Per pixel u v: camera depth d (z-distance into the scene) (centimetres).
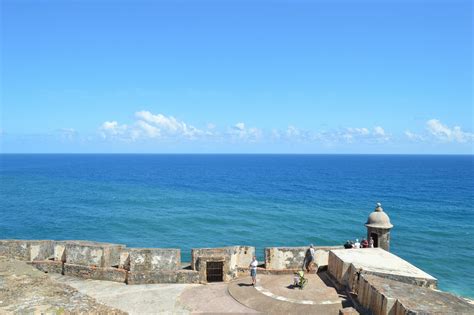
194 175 15975
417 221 6238
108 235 5091
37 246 2225
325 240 4925
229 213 6650
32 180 12606
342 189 10731
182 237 5019
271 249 2192
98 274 2109
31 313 1038
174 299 1844
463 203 8250
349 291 1794
